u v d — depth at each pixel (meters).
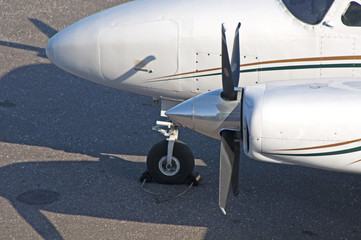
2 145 28.77
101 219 22.30
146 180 25.42
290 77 22.94
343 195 25.00
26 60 40.44
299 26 22.56
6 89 35.91
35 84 36.97
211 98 20.12
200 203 23.84
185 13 23.58
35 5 50.38
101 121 32.56
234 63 21.09
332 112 17.66
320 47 22.44
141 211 23.05
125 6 25.11
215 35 23.06
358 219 22.97
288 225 22.36
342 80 19.20
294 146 17.98
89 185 25.11
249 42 22.88
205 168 27.39
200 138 31.09
